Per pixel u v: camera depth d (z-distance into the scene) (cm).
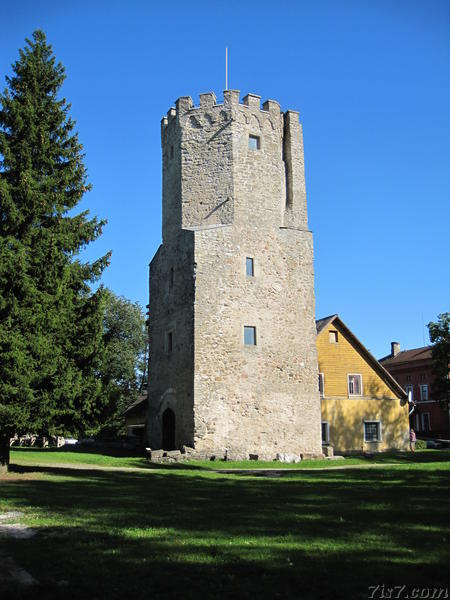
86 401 1870
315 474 1859
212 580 585
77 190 2033
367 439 3719
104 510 1020
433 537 768
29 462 2234
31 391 1659
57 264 1844
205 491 1346
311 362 2858
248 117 2941
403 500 1147
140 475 1809
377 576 592
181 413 2644
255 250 2820
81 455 2652
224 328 2672
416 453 3234
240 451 2541
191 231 2741
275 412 2702
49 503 1112
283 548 709
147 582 579
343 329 3809
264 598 535
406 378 6209
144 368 5450
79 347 1906
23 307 1717
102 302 1966
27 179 1820
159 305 2998
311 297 2936
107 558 668
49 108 2022
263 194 2900
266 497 1218
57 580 590
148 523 887
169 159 3052
